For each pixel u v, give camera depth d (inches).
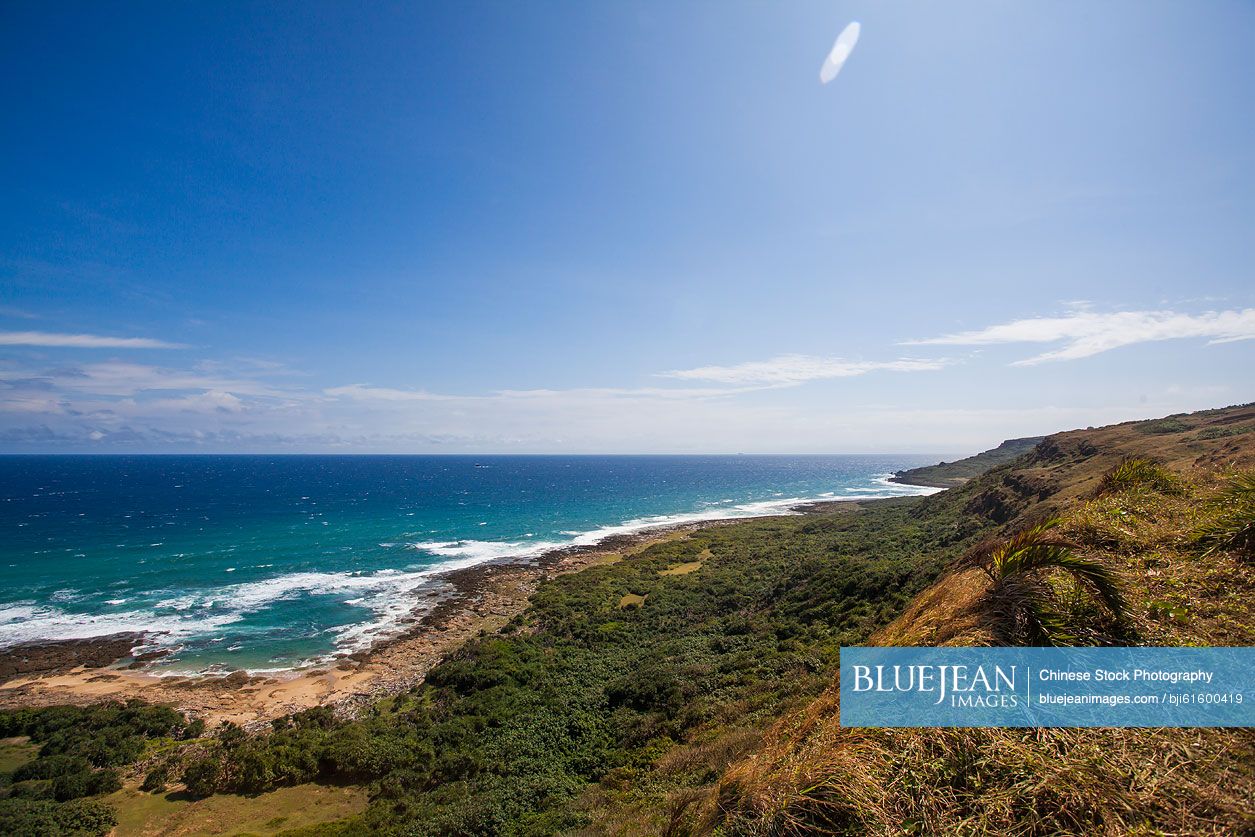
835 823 137.3
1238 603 183.0
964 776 137.3
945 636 201.2
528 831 523.2
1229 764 125.8
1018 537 209.6
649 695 809.5
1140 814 118.2
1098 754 133.9
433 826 575.8
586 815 508.1
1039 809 124.7
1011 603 192.1
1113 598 182.9
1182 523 248.1
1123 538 246.1
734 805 179.3
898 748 150.3
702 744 572.4
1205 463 658.8
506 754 729.6
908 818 131.0
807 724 214.7
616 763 644.7
